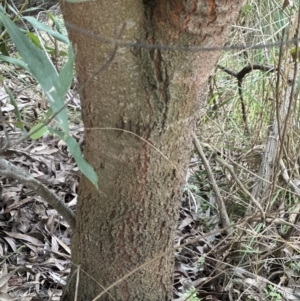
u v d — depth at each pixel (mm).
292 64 1808
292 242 1514
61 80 628
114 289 1198
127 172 1064
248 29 1956
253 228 1618
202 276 1568
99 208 1128
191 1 849
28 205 1777
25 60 622
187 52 925
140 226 1124
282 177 1726
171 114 1005
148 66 940
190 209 1885
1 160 1000
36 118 2188
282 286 1551
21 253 1593
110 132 1029
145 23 908
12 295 1412
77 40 933
